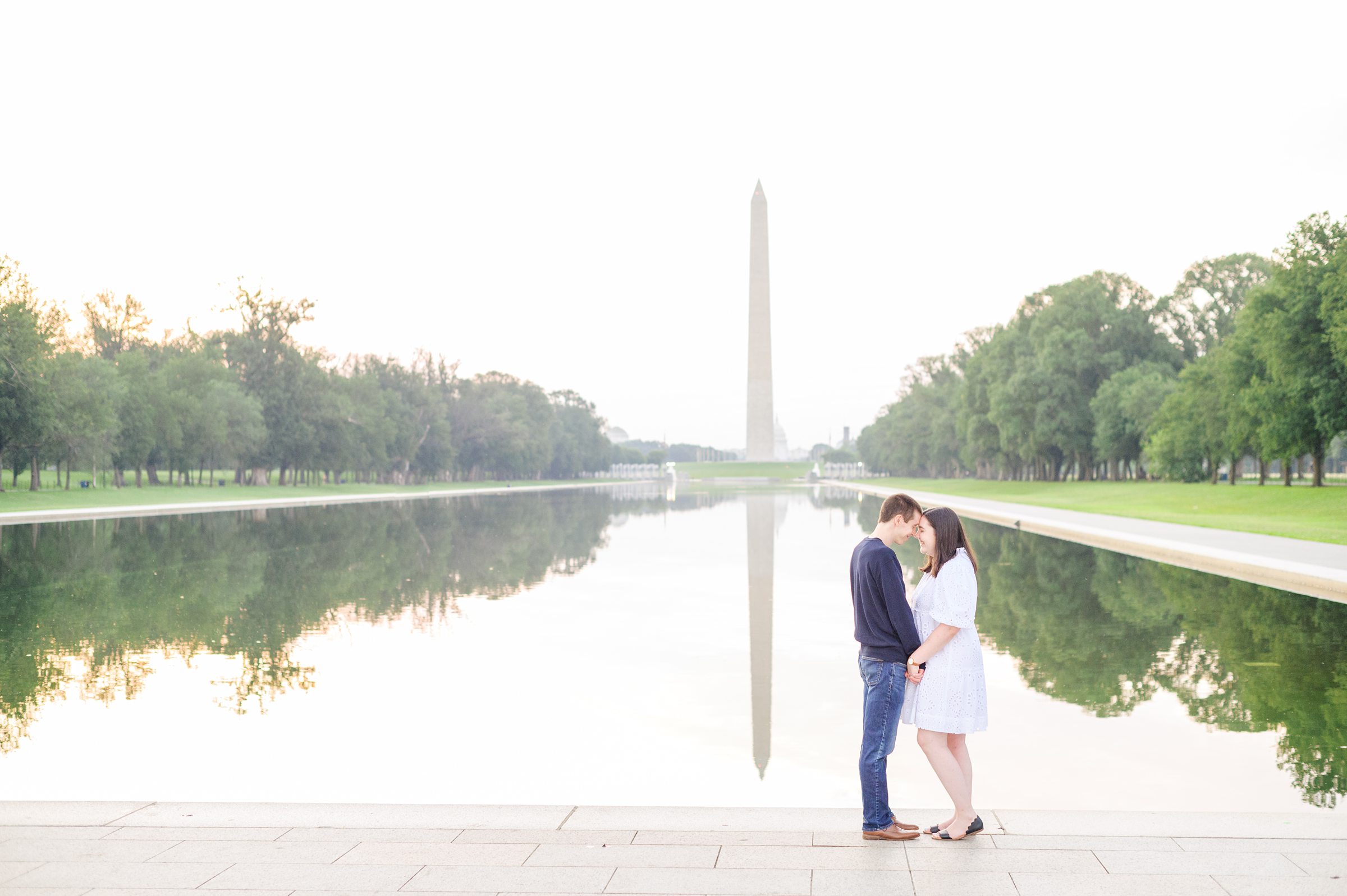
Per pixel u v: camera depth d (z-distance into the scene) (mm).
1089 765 8055
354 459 90000
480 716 9930
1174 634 13867
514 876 4953
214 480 95188
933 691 5605
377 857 5215
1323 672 11391
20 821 5777
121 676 11586
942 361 126062
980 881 4863
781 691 11016
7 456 57906
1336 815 5754
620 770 8227
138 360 69812
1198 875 4902
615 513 51656
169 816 5871
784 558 26062
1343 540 26984
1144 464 73375
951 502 60719
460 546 29438
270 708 10172
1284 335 42594
